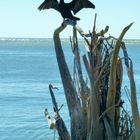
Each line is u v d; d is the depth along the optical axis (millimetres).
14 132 31859
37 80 74938
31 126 33656
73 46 9633
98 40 9352
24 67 117000
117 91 9359
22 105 45344
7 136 30812
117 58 9016
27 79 77438
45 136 30406
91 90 9109
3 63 133375
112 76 9094
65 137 9453
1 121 36094
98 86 9156
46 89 60094
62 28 9242
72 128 9352
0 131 32156
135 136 8820
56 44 9461
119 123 9312
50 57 177500
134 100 8867
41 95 53250
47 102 47281
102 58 9406
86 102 9352
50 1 8438
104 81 9312
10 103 47000
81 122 9297
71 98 9359
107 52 9422
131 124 9383
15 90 59188
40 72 96062
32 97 51594
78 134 9281
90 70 9180
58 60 9477
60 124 9531
